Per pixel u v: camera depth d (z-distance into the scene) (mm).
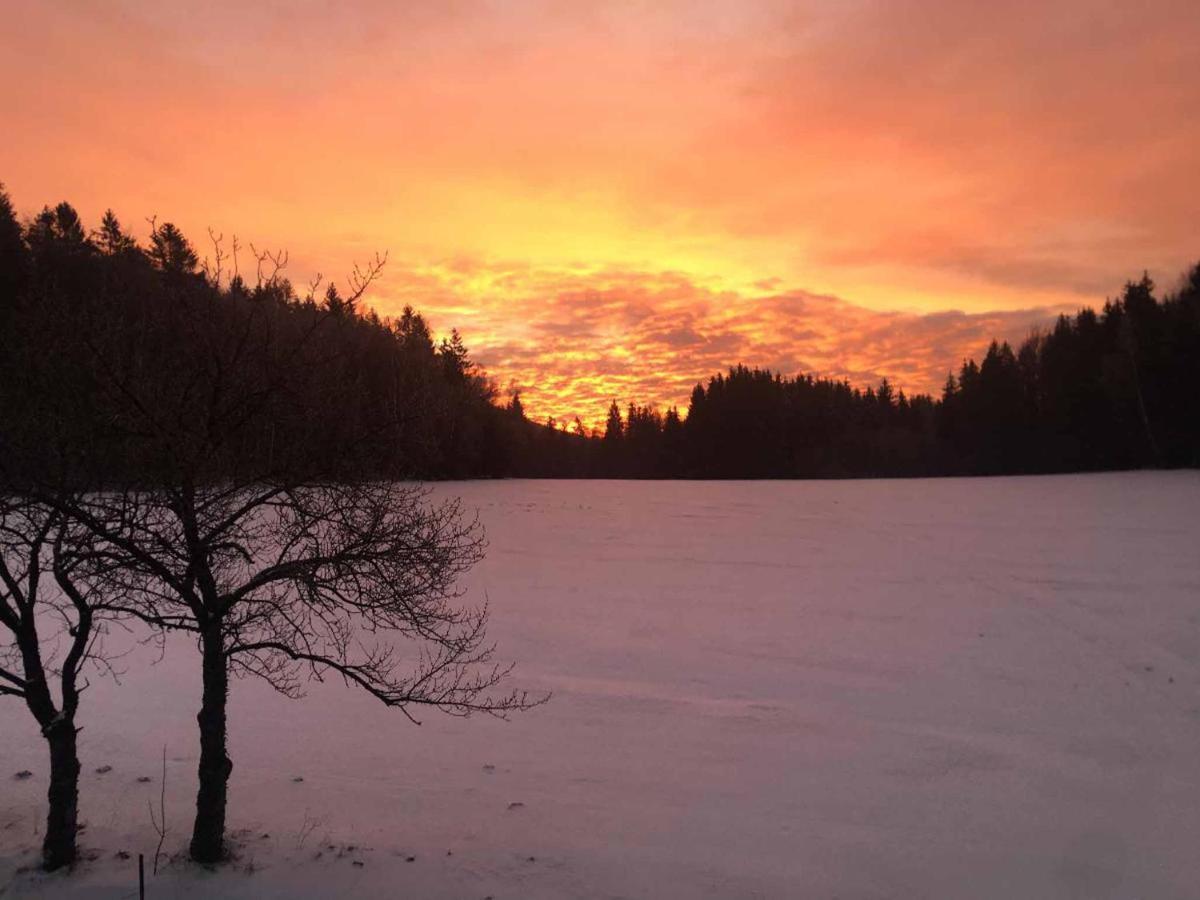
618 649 10906
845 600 14281
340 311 4539
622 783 6508
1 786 6117
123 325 4219
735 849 5367
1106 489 41781
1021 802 6176
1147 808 6059
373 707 8391
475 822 5699
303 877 4602
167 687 9008
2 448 3977
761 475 105188
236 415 4352
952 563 18312
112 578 4281
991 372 81375
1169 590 14359
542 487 58375
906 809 6055
